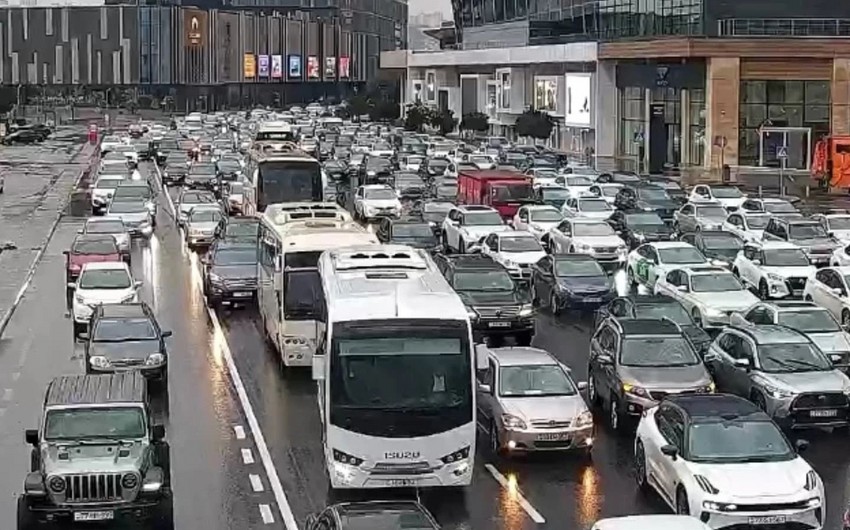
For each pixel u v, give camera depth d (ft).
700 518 56.70
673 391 75.66
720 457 59.31
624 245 139.85
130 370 84.17
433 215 170.40
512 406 72.28
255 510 63.00
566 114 315.99
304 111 506.89
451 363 63.41
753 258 125.49
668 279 113.39
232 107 561.84
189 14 504.43
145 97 536.83
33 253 157.38
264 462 71.46
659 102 284.61
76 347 103.14
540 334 109.29
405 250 79.51
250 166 165.17
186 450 73.87
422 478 62.95
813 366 78.54
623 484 67.00
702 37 255.09
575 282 118.11
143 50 493.77
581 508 63.00
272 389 88.89
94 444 59.77
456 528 60.18
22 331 110.01
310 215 104.12
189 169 245.86
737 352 81.82
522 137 334.65
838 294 108.88
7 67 504.02
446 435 62.95
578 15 334.03
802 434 77.56
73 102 516.32
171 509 59.72
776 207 168.66
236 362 97.60
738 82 257.14
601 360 81.66
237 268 121.90
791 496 56.54
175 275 139.54
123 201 176.14
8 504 63.98
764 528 56.49
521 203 174.50
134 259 151.33
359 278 69.67
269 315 102.32
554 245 145.79
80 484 57.67
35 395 87.04
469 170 191.42
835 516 61.57
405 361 63.26
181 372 94.22
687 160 275.59
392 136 337.93
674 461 60.03
